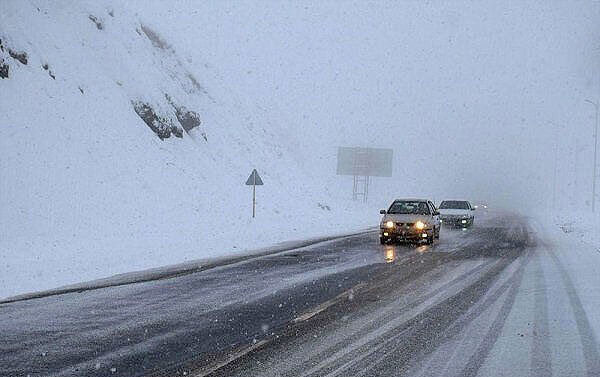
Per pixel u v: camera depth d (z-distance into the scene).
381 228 23.16
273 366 6.94
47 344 7.95
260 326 9.04
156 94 39.41
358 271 15.28
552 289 12.53
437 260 17.89
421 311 10.20
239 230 27.31
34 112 27.00
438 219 26.14
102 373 6.71
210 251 19.67
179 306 10.57
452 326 9.05
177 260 17.17
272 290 12.31
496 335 8.48
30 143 24.97
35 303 10.75
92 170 26.97
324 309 10.37
